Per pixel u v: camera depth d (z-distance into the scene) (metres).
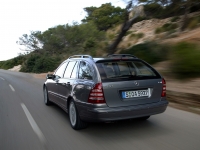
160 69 11.62
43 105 8.57
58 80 6.77
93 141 4.91
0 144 4.95
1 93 12.01
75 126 5.52
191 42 11.52
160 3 14.72
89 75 5.17
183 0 15.48
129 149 4.46
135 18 14.83
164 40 15.51
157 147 4.50
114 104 4.83
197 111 6.89
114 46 16.44
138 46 14.88
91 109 4.81
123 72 5.25
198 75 9.85
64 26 34.56
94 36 24.31
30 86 14.70
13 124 6.33
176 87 8.84
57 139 5.10
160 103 5.21
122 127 5.70
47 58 35.31
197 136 5.00
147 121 6.10
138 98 5.03
